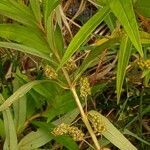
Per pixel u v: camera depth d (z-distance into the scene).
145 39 0.27
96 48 0.27
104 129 0.28
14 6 0.27
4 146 0.31
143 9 0.24
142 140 0.34
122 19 0.20
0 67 0.38
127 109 0.37
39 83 0.30
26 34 0.28
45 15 0.26
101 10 0.22
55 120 0.33
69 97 0.32
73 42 0.22
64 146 0.34
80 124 0.36
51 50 0.29
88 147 0.36
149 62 0.28
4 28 0.28
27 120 0.33
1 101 0.32
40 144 0.31
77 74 0.28
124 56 0.25
